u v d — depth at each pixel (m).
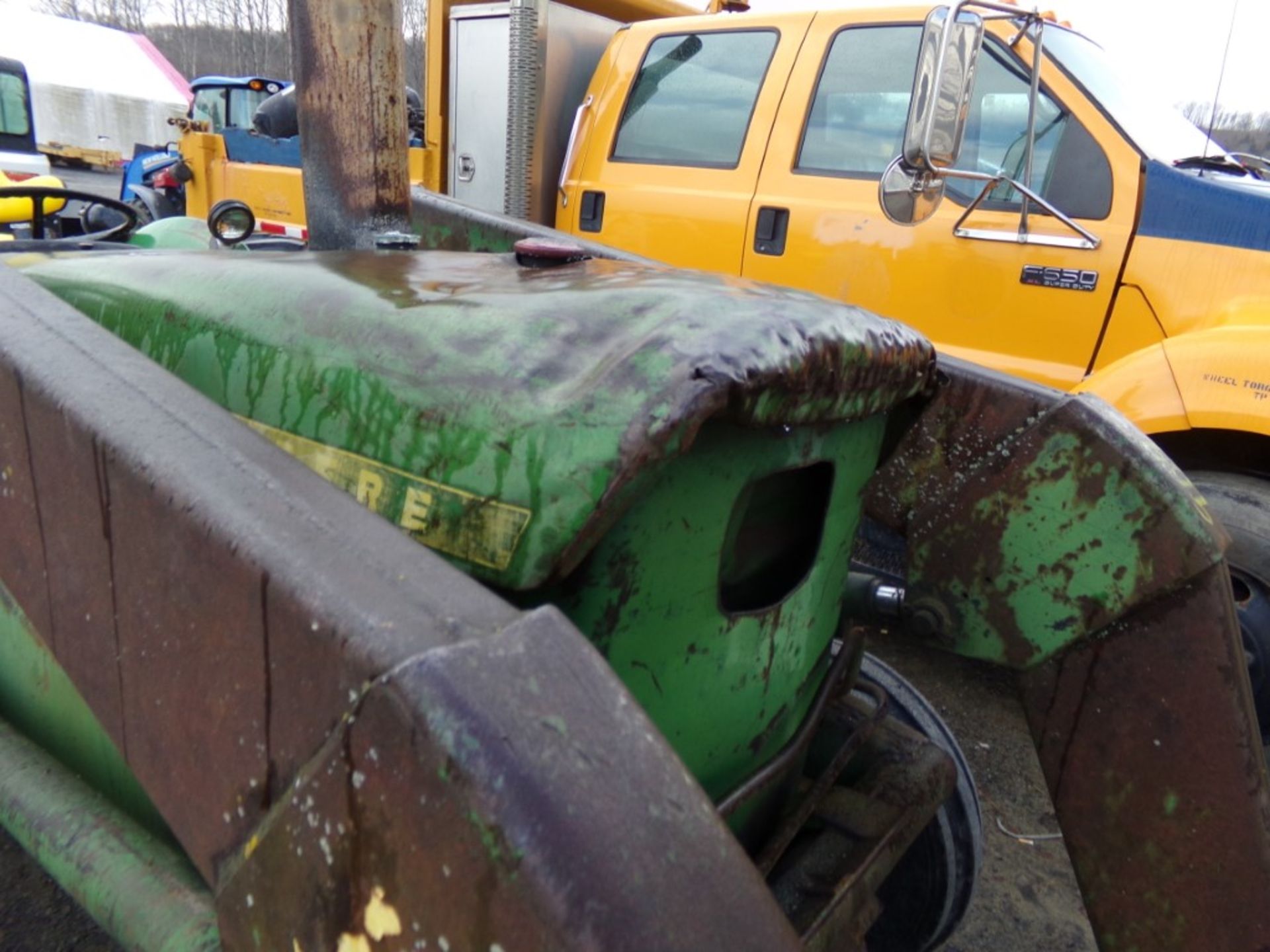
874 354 1.08
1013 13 2.62
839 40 3.33
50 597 0.92
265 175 5.50
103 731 1.04
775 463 1.07
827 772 1.40
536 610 0.66
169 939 0.89
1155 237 2.75
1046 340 2.94
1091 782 1.47
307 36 1.71
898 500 1.62
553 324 1.00
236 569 0.70
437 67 4.40
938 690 3.08
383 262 1.34
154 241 3.13
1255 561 2.44
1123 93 3.13
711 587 1.05
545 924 0.54
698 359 0.89
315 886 0.66
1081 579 1.45
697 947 0.55
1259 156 3.50
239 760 0.72
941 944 1.66
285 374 1.11
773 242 3.39
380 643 0.61
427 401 0.98
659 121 3.73
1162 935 1.41
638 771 0.59
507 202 4.09
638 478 0.86
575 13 4.09
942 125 2.35
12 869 2.01
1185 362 2.53
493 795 0.55
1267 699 2.49
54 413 0.86
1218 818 1.35
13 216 4.21
